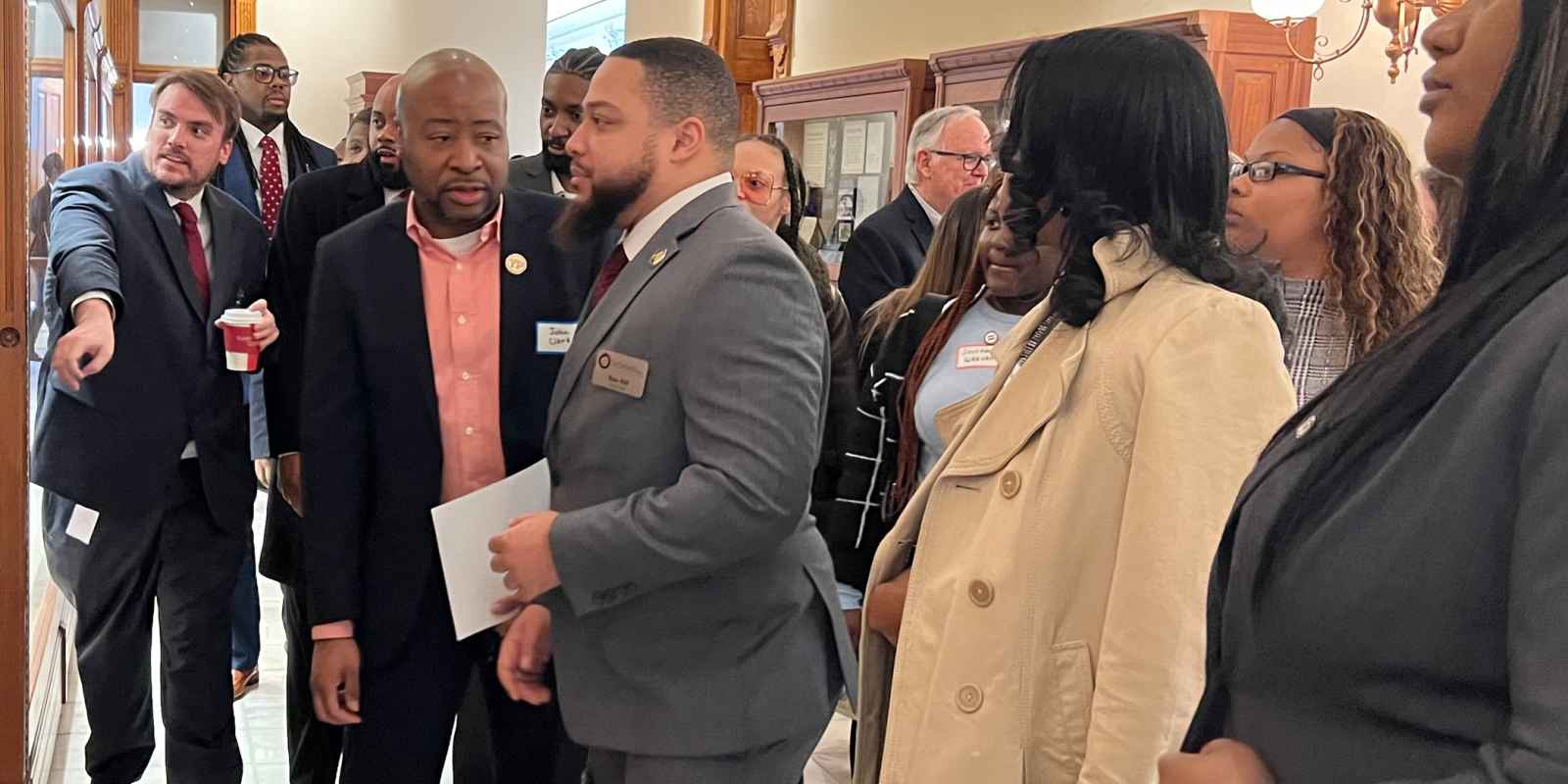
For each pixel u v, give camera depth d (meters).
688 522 1.69
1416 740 0.82
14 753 2.77
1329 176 2.23
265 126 5.18
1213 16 3.70
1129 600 1.35
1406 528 0.81
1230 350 1.37
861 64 6.33
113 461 2.88
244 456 3.07
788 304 1.79
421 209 2.37
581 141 1.90
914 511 1.69
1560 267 0.79
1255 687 0.93
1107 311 1.46
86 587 2.97
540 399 2.38
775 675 1.88
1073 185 1.44
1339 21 3.75
